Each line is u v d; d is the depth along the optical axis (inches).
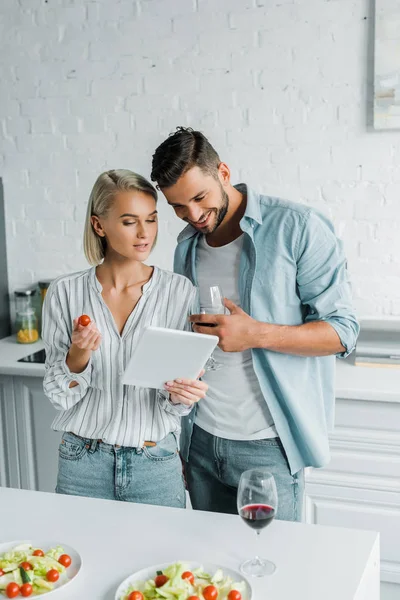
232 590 55.0
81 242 140.7
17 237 143.6
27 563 59.4
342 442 108.0
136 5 130.0
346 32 120.6
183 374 73.7
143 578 58.5
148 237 77.7
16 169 141.3
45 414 124.6
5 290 143.8
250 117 127.2
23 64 137.6
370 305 126.1
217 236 85.2
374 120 120.1
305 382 83.7
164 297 80.9
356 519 109.0
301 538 65.5
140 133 133.6
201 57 128.0
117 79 133.2
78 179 138.6
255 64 125.6
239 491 59.5
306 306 86.0
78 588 58.1
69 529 67.9
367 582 61.5
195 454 87.7
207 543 64.9
